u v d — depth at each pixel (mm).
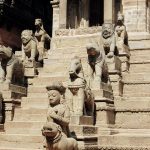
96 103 15773
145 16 25609
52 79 19188
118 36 21516
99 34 24078
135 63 21188
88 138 13781
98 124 15547
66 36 25047
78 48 23328
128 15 25969
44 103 17438
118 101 17062
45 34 24047
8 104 17250
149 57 21891
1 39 33625
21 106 17828
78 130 13734
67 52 23250
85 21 28750
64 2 27469
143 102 16703
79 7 28891
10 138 15133
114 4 26031
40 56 22375
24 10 37156
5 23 34094
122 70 20375
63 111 12758
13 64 18312
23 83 19594
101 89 15969
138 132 15891
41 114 16453
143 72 20688
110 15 25344
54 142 11781
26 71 20875
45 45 24312
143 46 24391
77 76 14898
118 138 14461
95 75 16469
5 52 17969
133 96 18672
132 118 16703
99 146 14266
